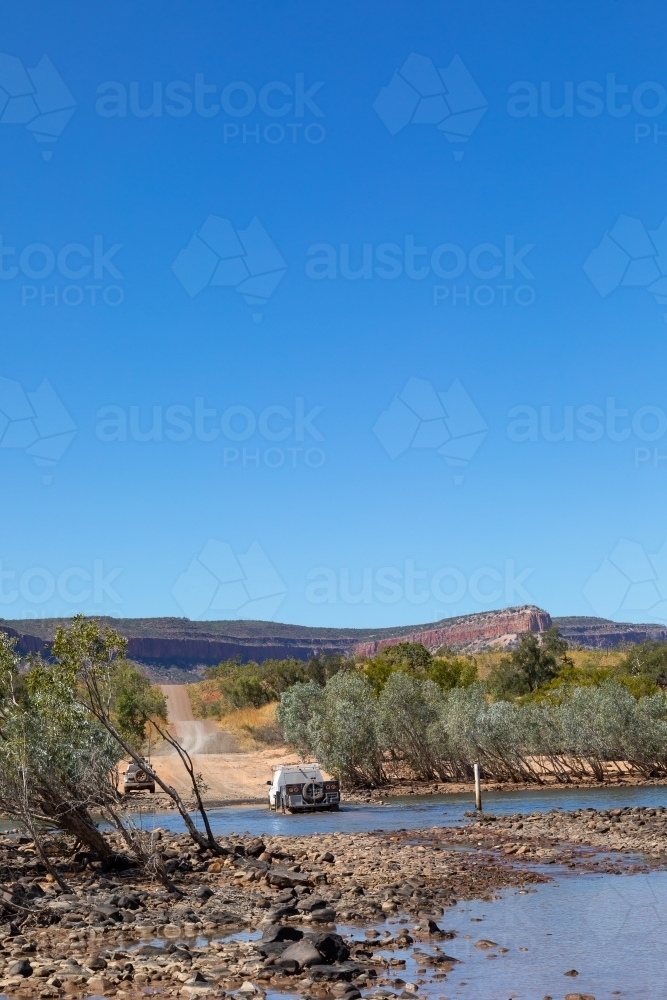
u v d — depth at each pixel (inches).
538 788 1964.8
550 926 627.5
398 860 930.1
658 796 1711.4
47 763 821.2
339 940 533.3
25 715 814.5
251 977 498.6
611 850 997.8
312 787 1621.6
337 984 482.9
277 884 783.1
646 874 835.4
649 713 2078.0
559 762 2235.5
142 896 723.4
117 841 1010.1
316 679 4416.8
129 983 490.6
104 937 605.3
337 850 1017.5
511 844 1051.9
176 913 662.5
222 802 1878.7
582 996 462.6
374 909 673.0
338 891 746.8
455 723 2094.0
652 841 1042.1
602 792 1825.8
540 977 503.2
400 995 462.0
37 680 853.2
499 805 1642.5
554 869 872.9
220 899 719.1
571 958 543.5
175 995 466.9
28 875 831.7
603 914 663.8
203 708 4638.3
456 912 677.9
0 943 585.9
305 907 677.9
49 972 510.9
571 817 1304.1
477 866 888.3
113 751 893.8
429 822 1398.9
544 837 1114.1
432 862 917.2
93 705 874.1
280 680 4458.7
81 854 880.3
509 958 543.5
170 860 864.3
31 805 834.8
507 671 4040.4
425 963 532.1
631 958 542.6
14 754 788.6
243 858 897.5
